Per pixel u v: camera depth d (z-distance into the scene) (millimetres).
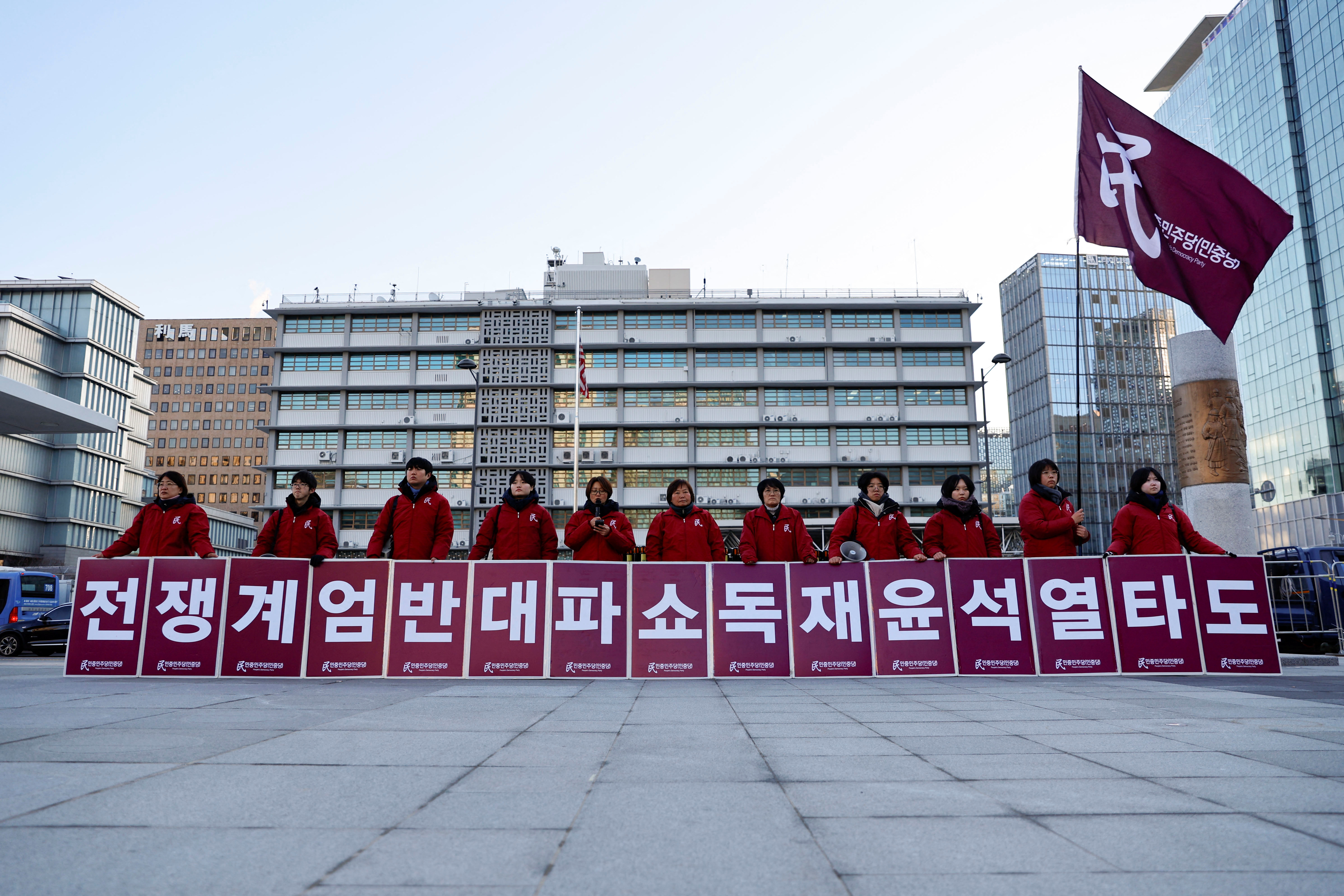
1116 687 7070
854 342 51969
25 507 53938
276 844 2400
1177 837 2504
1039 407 85875
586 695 6484
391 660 7891
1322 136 65188
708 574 8203
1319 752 3885
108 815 2678
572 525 9125
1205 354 14797
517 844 2428
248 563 8102
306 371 51875
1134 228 9430
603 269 54500
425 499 8578
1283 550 15125
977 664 8086
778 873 2182
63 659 18516
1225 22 77625
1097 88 9727
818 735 4461
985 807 2885
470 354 51844
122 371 62531
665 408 51719
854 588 8242
